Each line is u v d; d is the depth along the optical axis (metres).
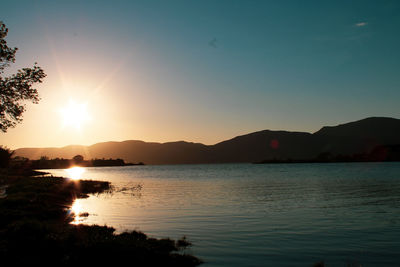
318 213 28.19
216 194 46.56
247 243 17.44
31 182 51.94
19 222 17.81
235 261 14.34
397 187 53.72
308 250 16.17
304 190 51.81
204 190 53.81
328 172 118.69
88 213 27.72
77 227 18.80
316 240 18.17
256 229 21.11
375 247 16.77
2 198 31.39
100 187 58.88
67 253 14.00
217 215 27.00
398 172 107.19
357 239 18.41
